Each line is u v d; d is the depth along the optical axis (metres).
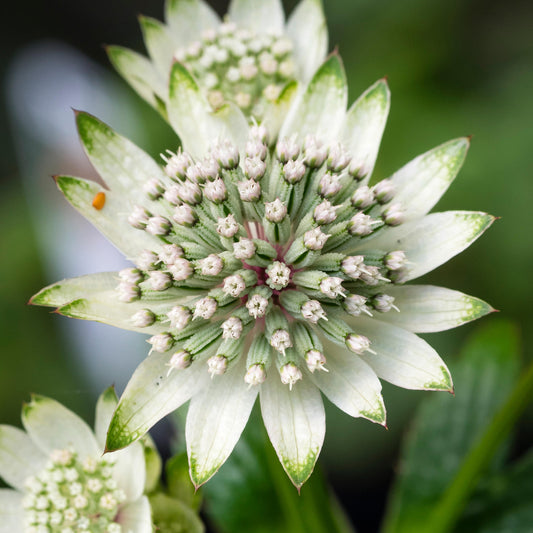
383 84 0.21
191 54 0.23
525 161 0.26
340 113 0.21
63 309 0.21
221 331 0.21
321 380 0.21
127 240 0.21
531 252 0.26
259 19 0.24
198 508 0.22
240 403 0.21
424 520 0.24
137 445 0.21
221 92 0.23
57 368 0.29
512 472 0.23
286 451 0.21
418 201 0.21
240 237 0.21
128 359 0.30
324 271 0.21
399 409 0.26
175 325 0.21
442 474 0.24
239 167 0.21
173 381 0.21
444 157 0.21
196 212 0.21
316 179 0.21
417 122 0.28
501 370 0.24
